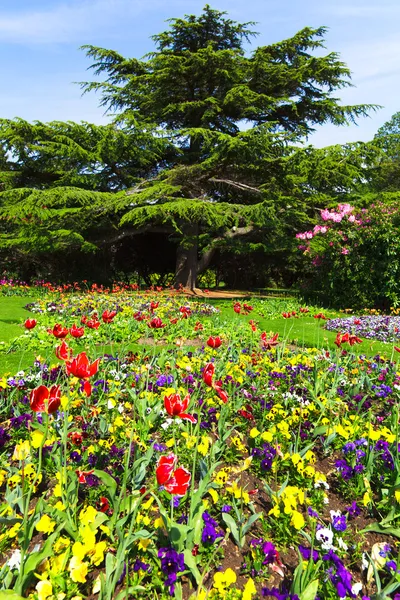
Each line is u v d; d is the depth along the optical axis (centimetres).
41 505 226
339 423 385
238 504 277
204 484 245
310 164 1852
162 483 188
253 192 2075
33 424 293
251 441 343
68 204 2077
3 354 691
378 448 335
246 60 2145
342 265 1580
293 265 2792
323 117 2302
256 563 228
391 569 227
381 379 549
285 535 256
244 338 796
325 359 600
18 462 312
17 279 2300
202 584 221
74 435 309
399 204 1564
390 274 1463
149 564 219
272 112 2278
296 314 1299
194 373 519
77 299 1334
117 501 235
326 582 219
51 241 1936
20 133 2002
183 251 2280
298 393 477
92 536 205
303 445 365
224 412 360
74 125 1984
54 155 2098
